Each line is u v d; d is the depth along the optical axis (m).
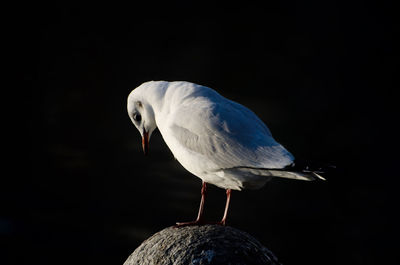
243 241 6.39
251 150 6.51
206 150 6.66
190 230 6.56
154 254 6.31
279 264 6.49
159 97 7.38
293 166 6.23
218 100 7.03
